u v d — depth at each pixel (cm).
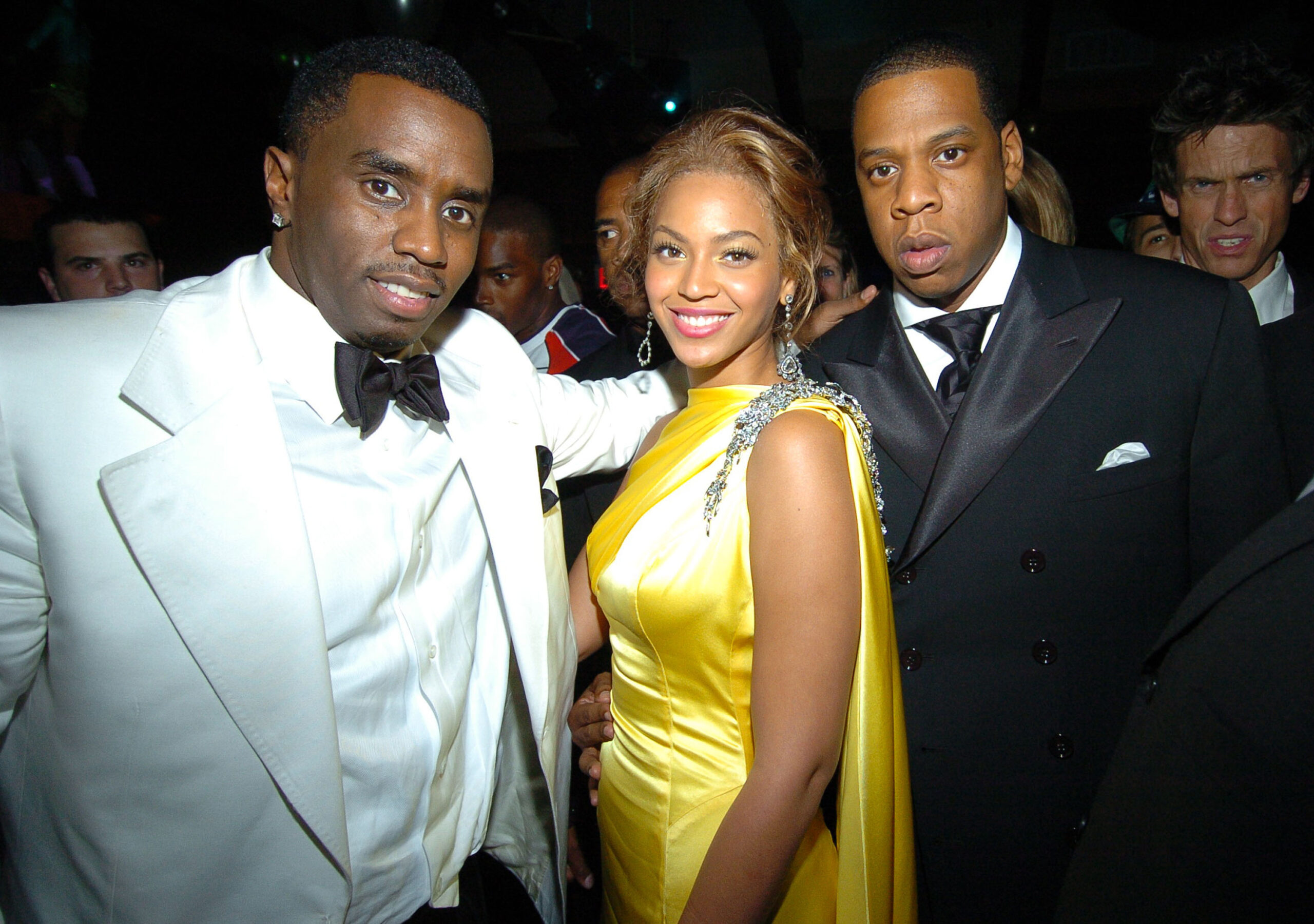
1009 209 182
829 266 250
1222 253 200
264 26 549
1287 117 185
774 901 116
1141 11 511
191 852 113
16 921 120
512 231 308
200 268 629
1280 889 81
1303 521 85
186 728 110
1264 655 82
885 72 140
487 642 147
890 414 149
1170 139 204
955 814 146
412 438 133
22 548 105
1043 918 144
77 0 502
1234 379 137
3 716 110
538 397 158
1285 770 80
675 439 145
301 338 122
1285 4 502
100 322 112
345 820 116
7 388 103
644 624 134
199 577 107
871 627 123
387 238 111
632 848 142
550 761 142
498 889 183
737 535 127
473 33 532
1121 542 139
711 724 133
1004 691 143
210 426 108
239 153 653
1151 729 94
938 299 153
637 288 160
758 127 136
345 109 110
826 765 114
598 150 606
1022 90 646
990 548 142
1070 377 139
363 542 123
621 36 680
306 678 111
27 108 491
